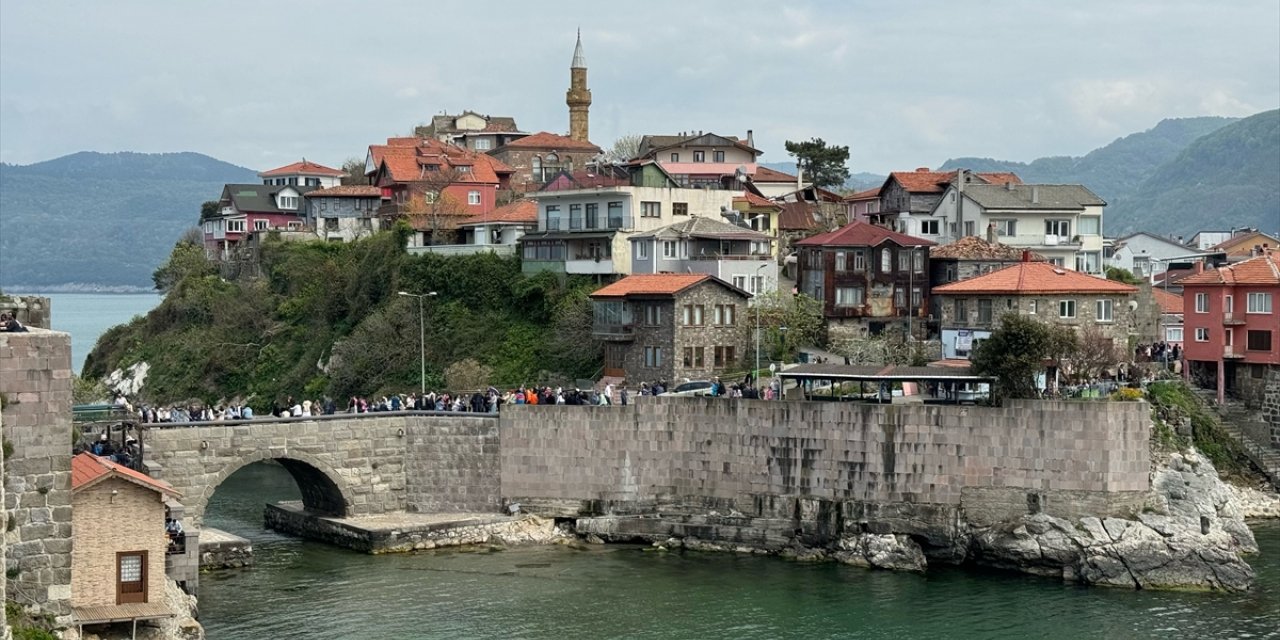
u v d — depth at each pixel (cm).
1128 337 10938
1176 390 10319
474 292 13275
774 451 8750
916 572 8244
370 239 15138
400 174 16400
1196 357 10831
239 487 11062
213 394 14625
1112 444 8100
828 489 8631
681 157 17162
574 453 9081
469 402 10119
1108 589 7869
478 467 9206
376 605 7394
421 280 13600
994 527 8288
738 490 8844
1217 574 7869
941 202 14225
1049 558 8062
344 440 8962
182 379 14925
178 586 6825
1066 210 13762
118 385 15550
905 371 8862
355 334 13525
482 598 7562
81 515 5622
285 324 14862
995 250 12344
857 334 12100
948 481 8394
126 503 5706
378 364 13150
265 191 18688
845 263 12125
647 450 9012
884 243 12206
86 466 5791
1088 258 13988
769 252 12950
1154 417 9500
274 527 9444
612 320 11600
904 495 8462
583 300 12388
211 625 6975
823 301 12175
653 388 9819
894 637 6925
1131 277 14025
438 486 9212
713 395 9431
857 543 8456
